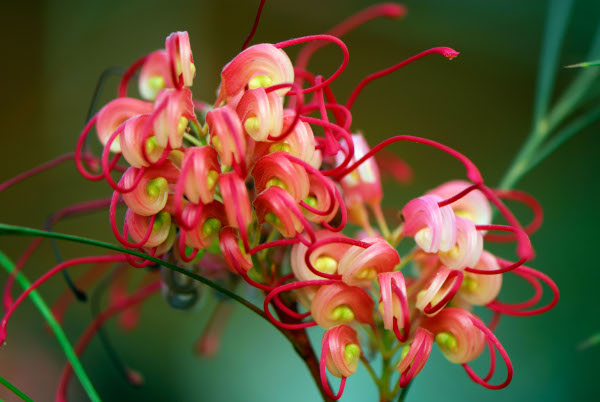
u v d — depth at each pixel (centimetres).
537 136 32
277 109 26
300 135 26
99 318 31
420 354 26
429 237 26
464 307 28
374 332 27
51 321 28
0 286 44
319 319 27
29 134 51
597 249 46
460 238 26
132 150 26
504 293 43
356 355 27
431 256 28
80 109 52
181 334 41
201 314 41
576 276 45
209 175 26
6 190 48
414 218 27
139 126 26
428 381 39
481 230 27
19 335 41
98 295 31
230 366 41
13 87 52
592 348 40
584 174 50
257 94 26
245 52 26
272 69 26
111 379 40
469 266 26
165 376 40
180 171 26
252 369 41
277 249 28
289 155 26
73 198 48
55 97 52
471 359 27
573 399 39
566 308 42
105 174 26
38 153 51
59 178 49
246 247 26
